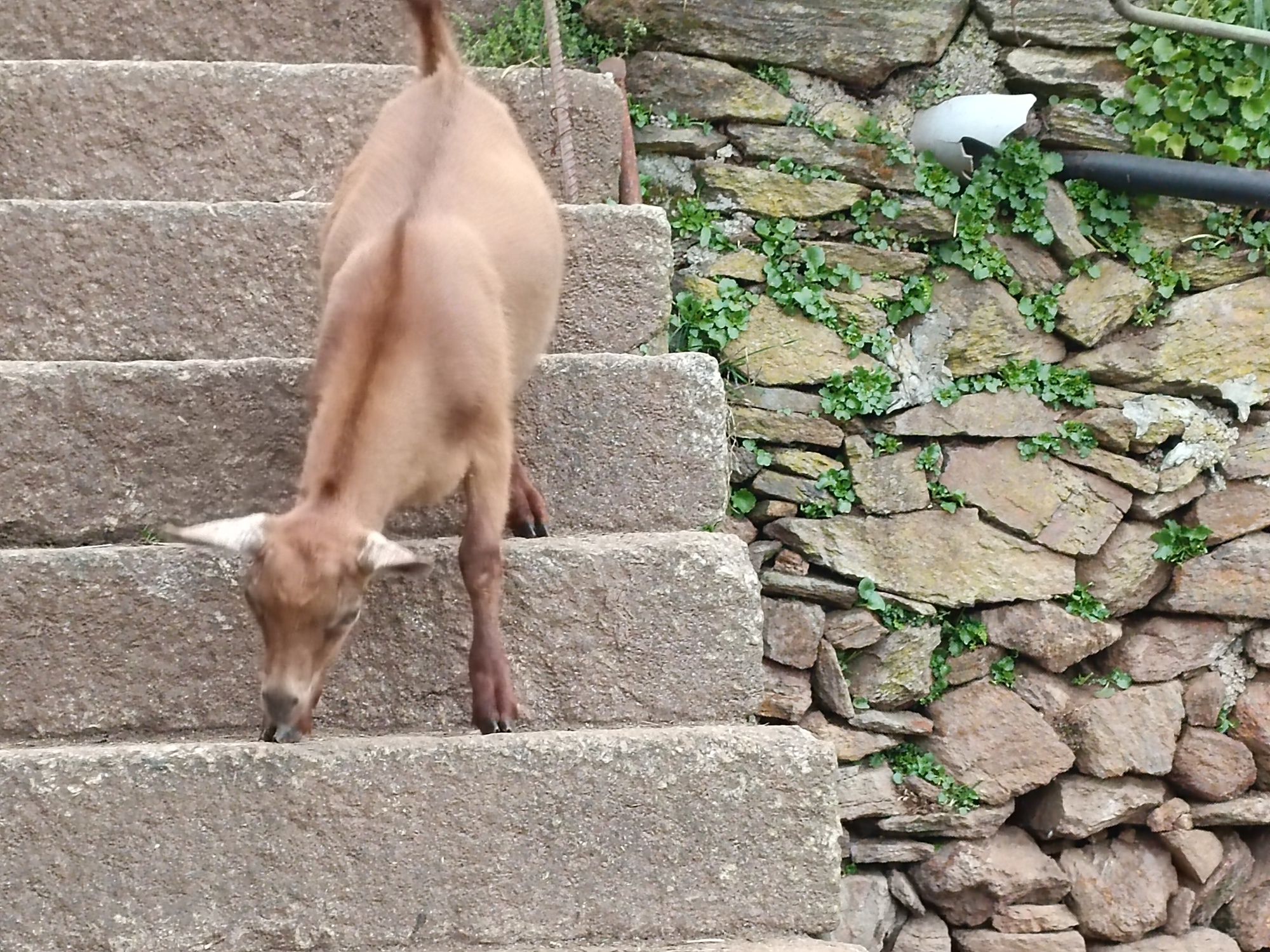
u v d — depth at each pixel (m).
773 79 4.97
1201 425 5.05
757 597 3.00
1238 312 5.05
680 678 2.97
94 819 2.53
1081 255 5.00
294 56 4.43
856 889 4.96
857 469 4.97
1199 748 5.04
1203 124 4.98
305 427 3.20
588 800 2.62
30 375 3.09
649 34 4.90
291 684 2.36
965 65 5.04
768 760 2.67
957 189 5.00
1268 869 5.07
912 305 5.00
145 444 3.13
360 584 2.43
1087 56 5.01
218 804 2.55
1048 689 5.03
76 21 4.30
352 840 2.57
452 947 2.57
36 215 3.47
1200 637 5.07
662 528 3.29
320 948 2.55
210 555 2.89
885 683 4.95
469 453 2.79
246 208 3.57
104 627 2.86
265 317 3.58
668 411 3.29
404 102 3.39
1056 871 4.99
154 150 3.94
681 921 2.63
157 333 3.53
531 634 2.95
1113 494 5.04
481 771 2.60
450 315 2.73
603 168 4.21
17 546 3.09
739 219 4.97
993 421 5.02
